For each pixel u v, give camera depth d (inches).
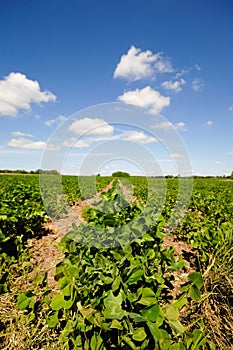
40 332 93.3
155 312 70.7
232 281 107.0
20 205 256.2
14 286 125.9
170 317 77.4
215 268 110.3
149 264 97.0
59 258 180.4
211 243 132.6
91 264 94.7
